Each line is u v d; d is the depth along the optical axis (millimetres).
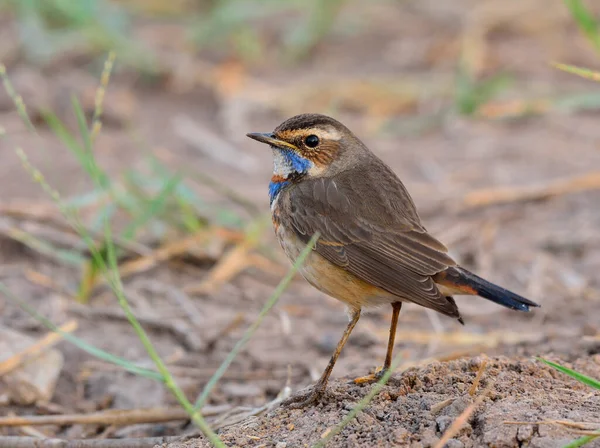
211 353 12016
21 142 17641
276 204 10320
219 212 14633
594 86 19781
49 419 10219
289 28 22625
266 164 17484
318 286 10047
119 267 13812
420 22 22797
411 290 9328
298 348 12148
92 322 12586
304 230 9961
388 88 19781
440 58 21188
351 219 9859
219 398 10992
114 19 20797
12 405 10781
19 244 14297
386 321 12875
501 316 12961
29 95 18500
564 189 16062
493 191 16078
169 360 11781
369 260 9695
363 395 8977
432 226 15406
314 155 10359
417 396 8625
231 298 13406
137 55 20344
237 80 20391
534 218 15664
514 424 7727
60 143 17828
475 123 19047
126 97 19391
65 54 20688
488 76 20469
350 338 12289
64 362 11633
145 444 9406
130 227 13406
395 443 7754
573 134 18562
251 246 14109
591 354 10742
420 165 17453
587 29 12906
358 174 10250
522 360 9695
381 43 22125
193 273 14102
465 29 21875
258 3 21688
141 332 7836
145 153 15992
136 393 11125
